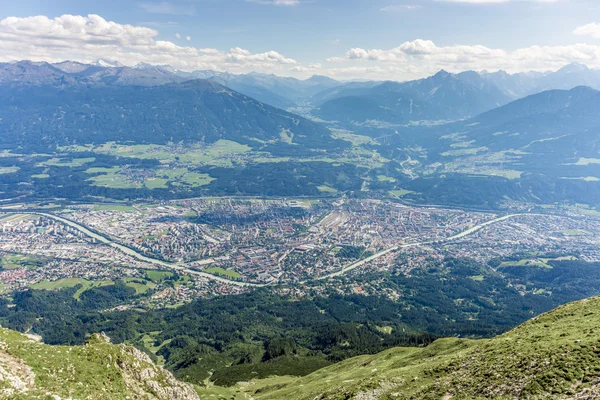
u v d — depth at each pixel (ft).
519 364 240.94
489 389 232.32
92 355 285.43
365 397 304.50
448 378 274.98
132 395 276.00
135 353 327.88
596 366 207.10
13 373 226.79
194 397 335.26
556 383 206.59
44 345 271.49
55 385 235.40
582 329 260.42
